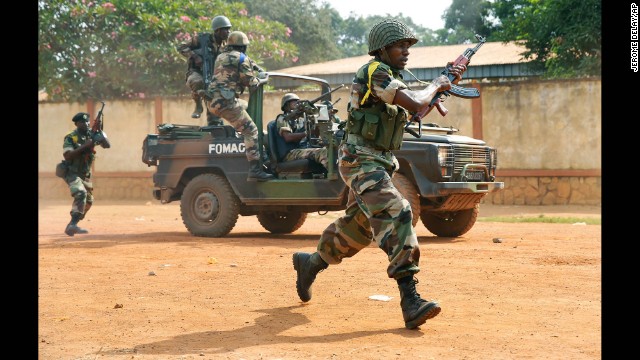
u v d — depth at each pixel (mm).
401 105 4586
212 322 4957
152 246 9461
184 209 10891
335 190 9859
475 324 4781
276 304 5543
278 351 4121
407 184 9352
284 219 11484
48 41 21703
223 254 8547
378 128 4727
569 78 17438
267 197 10297
